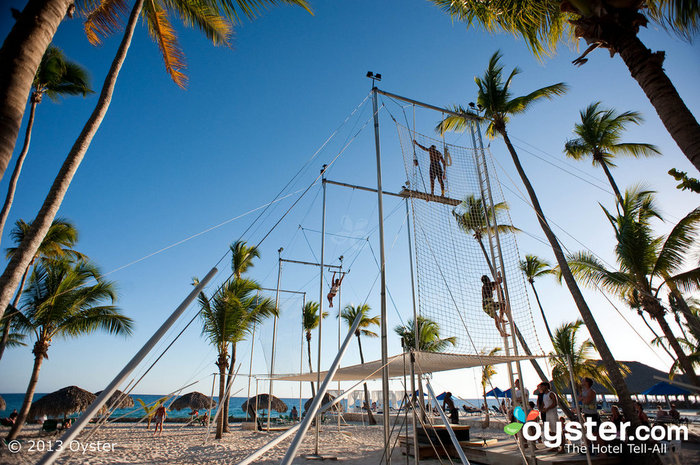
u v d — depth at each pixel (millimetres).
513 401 7605
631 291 13273
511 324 7734
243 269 20016
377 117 8125
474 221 10477
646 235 12617
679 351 11812
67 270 16312
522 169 13906
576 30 5613
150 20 8703
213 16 9102
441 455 10906
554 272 17609
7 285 4324
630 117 16703
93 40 8445
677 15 5840
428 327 19562
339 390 19906
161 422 19688
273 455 11992
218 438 16781
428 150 9711
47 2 3625
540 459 7887
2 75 3240
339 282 17328
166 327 4289
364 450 13023
